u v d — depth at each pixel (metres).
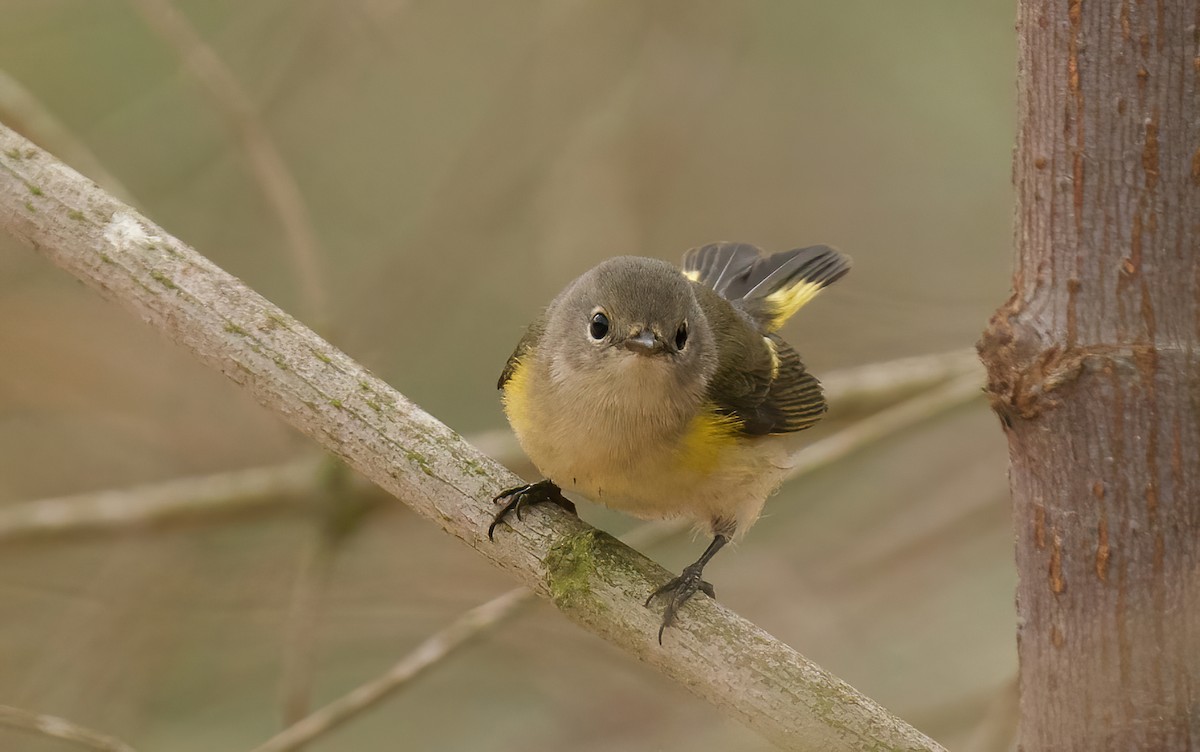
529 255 13.55
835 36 14.07
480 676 12.55
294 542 12.94
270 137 13.56
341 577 12.42
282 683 11.60
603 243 13.55
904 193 13.89
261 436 13.48
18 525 11.64
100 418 13.52
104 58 13.91
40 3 13.67
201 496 11.77
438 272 13.23
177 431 13.51
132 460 13.48
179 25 11.56
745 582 12.75
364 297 13.09
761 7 13.96
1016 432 5.00
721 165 13.93
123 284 7.29
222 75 11.60
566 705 12.12
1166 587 4.67
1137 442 4.69
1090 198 4.75
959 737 11.48
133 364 13.61
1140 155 4.67
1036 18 4.90
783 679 5.83
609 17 13.71
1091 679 4.79
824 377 11.98
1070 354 4.79
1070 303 4.80
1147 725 4.69
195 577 12.34
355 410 6.89
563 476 7.60
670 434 7.48
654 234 13.63
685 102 13.83
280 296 13.35
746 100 14.02
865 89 14.09
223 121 12.59
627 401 7.24
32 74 13.73
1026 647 5.06
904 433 11.92
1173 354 4.65
